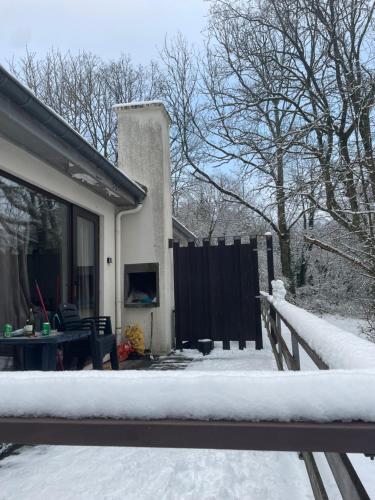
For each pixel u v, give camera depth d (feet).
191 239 39.01
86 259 19.74
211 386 2.89
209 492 8.47
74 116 61.82
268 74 38.70
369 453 2.63
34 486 8.79
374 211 25.39
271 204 33.88
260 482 8.80
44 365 12.03
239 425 2.79
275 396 2.80
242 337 23.57
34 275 15.39
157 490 8.60
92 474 9.31
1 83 9.78
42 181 14.99
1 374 3.32
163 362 20.63
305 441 2.70
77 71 62.28
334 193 29.22
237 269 23.99
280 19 35.60
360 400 2.69
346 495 3.33
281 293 16.47
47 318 14.60
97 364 14.90
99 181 17.60
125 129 24.34
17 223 14.48
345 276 45.68
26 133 11.91
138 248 23.36
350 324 42.63
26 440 3.01
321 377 2.81
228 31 41.63
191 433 2.83
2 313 13.53
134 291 23.43
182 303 24.31
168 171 25.26
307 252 53.57
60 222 17.42
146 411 2.92
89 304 19.79
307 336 5.22
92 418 2.99
